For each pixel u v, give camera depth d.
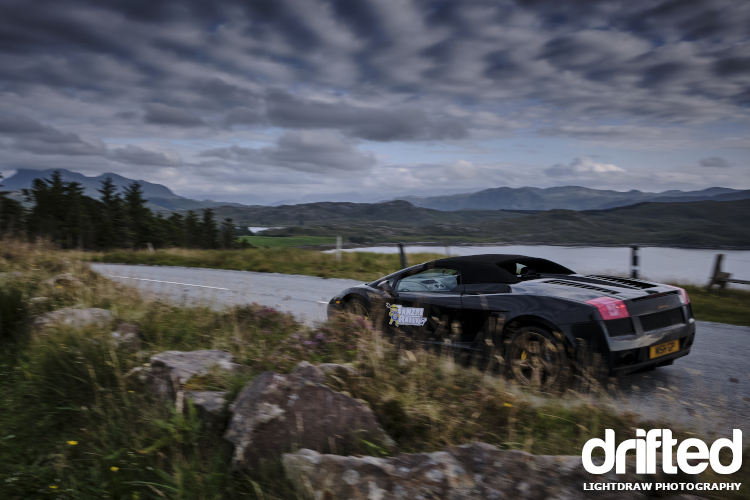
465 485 2.41
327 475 2.48
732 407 4.24
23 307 5.99
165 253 24.20
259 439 2.79
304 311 8.68
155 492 2.63
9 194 62.09
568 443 3.19
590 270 13.03
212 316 6.31
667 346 4.60
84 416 3.48
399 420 3.28
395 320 5.83
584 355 4.25
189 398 3.23
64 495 2.66
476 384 4.14
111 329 4.94
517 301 4.77
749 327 7.89
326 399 3.07
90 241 90.25
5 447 3.19
